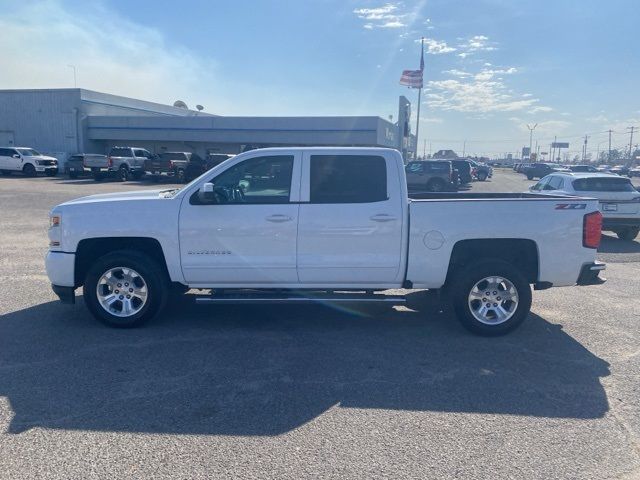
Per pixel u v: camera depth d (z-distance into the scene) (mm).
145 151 40969
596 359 5805
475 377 5289
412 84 46250
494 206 6371
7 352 5820
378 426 4289
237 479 3551
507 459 3828
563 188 14117
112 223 6480
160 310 6695
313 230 6402
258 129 45438
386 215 6375
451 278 6625
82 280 6836
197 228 6449
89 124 48594
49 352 5828
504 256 6762
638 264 11227
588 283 6531
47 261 6609
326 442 4035
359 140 43844
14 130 49312
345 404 4676
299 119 44531
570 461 3814
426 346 6160
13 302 7742
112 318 6602
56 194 25656
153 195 6941
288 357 5766
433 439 4094
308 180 6473
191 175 38125
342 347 6094
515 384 5137
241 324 6902
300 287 6551
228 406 4613
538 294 8688
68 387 4957
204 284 6605
